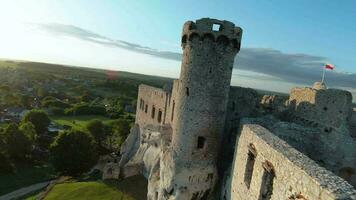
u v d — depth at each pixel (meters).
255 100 37.09
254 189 21.55
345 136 29.59
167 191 32.88
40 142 96.62
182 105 32.06
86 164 64.44
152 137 53.88
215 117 31.72
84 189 48.28
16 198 57.66
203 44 30.92
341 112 29.45
